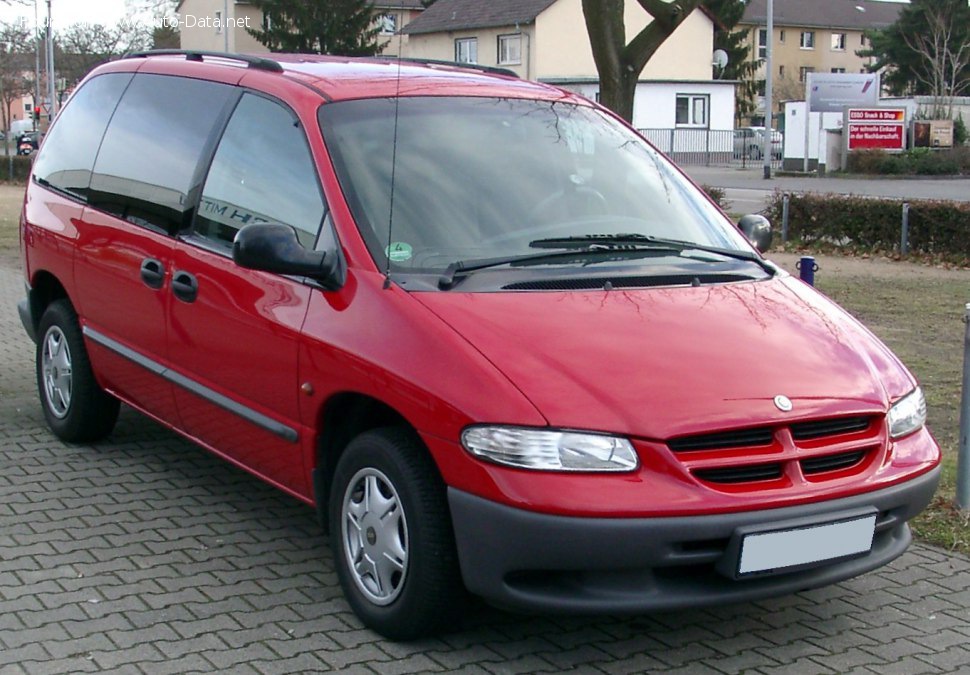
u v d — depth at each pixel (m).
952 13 66.50
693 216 5.58
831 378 4.43
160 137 6.15
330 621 4.69
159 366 5.85
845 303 13.41
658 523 3.94
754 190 36.09
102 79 7.09
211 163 5.67
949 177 43.94
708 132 57.84
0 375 8.84
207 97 5.93
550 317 4.44
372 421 4.76
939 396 8.74
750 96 76.25
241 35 57.28
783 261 18.00
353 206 4.85
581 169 5.49
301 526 5.76
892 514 4.46
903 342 10.98
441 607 4.32
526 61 58.56
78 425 6.86
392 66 5.99
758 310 4.79
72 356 6.77
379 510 4.46
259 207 5.27
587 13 16.61
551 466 3.97
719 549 4.06
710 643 4.59
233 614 4.74
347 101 5.32
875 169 45.34
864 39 95.38
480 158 5.28
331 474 4.90
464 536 4.11
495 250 4.89
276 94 5.46
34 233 7.08
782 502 4.09
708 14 61.84
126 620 4.66
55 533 5.60
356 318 4.57
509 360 4.18
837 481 4.24
